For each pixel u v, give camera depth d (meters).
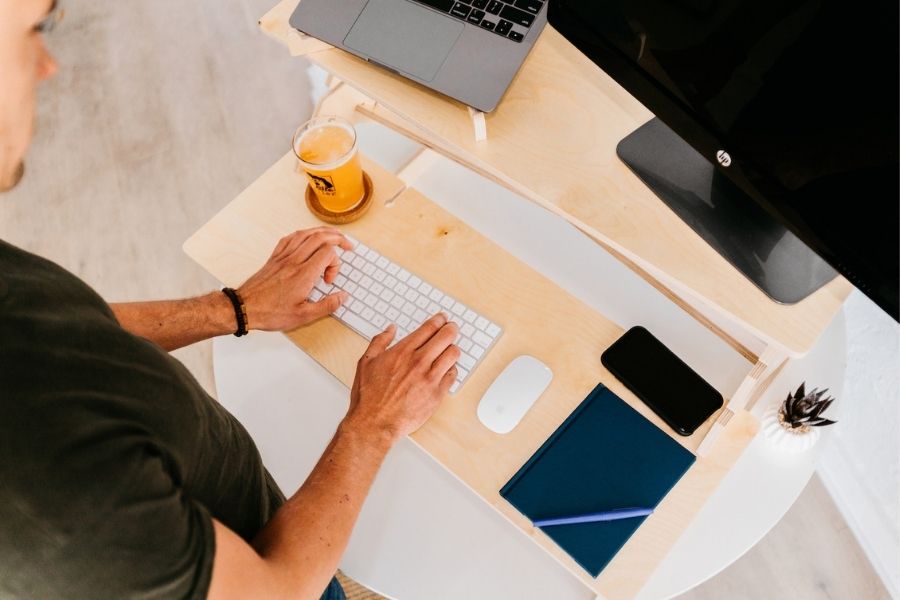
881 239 0.62
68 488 0.46
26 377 0.48
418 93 0.89
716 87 0.69
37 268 0.55
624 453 0.81
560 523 0.77
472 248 0.95
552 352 0.87
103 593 0.49
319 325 0.93
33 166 2.09
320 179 0.92
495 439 0.83
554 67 0.89
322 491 0.76
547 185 0.81
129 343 0.57
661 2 0.68
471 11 0.88
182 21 2.29
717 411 0.82
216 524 0.58
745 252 0.74
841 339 0.99
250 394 1.05
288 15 0.99
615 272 1.01
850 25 0.55
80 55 2.28
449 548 0.93
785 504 0.88
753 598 1.45
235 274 0.99
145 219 1.97
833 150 0.62
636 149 0.82
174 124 2.11
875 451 1.40
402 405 0.81
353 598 1.41
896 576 1.43
